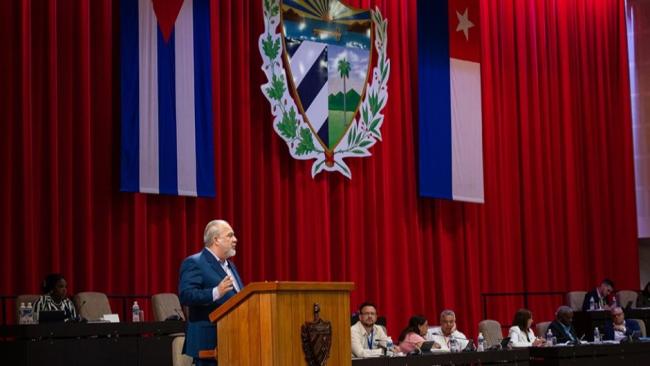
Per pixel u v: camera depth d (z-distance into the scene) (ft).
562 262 66.13
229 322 20.95
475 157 59.21
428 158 57.00
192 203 47.75
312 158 52.54
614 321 52.90
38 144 42.70
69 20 44.14
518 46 64.85
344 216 54.19
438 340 42.80
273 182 51.37
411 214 57.31
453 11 59.16
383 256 55.57
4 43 42.01
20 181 41.86
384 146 56.49
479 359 38.01
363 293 54.54
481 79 61.72
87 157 43.86
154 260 45.96
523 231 64.18
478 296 60.18
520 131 64.59
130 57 45.29
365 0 56.03
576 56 68.54
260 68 51.80
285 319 20.34
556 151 66.59
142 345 34.47
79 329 32.89
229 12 50.37
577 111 68.28
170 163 46.06
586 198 68.33
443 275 58.65
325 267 52.70
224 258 23.24
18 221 41.75
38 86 42.96
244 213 49.67
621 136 70.03
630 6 72.79
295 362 20.42
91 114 44.68
